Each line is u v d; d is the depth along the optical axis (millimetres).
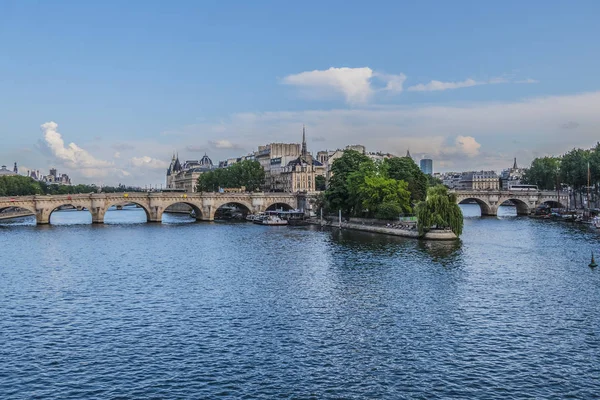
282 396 48719
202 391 49812
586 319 69875
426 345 60906
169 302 80625
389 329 66625
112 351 59938
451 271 100688
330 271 102375
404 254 121875
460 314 72500
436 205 147375
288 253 126875
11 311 76312
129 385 51219
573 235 158625
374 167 198875
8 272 105062
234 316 72812
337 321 70062
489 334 64312
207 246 142125
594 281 91438
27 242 152875
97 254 128625
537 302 78188
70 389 50469
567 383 50969
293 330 66625
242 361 56688
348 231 179750
